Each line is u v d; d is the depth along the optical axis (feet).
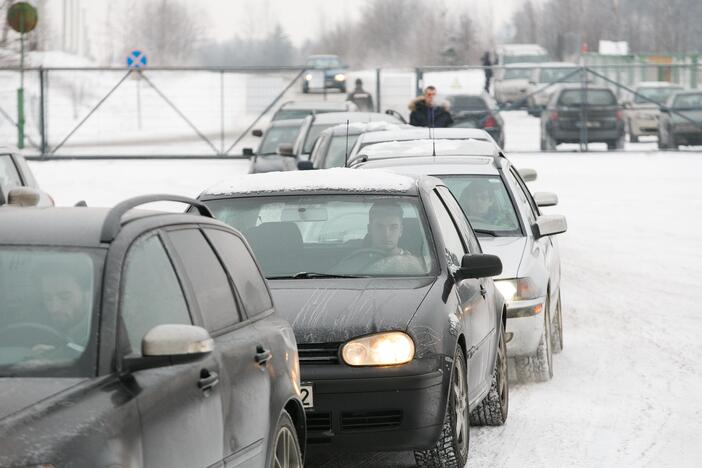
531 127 511.81
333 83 524.52
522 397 110.11
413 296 83.51
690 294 167.73
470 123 444.14
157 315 55.26
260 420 61.57
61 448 44.50
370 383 78.33
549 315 118.11
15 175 146.82
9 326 51.96
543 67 538.88
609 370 121.49
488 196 124.26
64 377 49.93
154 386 51.44
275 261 90.74
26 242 55.21
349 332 79.36
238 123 508.53
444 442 81.51
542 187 327.26
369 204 93.71
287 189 96.73
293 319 80.38
